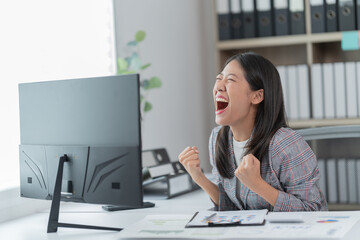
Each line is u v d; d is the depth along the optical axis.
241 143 1.50
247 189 1.45
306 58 3.13
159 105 2.77
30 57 2.04
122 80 1.26
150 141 2.66
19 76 1.97
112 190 1.27
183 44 3.11
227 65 1.46
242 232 1.13
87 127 1.33
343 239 1.06
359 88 2.71
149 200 1.85
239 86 1.42
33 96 1.45
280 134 1.42
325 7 2.78
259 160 1.43
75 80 1.35
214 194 1.57
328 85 2.75
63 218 1.57
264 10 2.86
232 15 2.91
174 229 1.21
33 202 1.81
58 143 1.39
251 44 2.88
